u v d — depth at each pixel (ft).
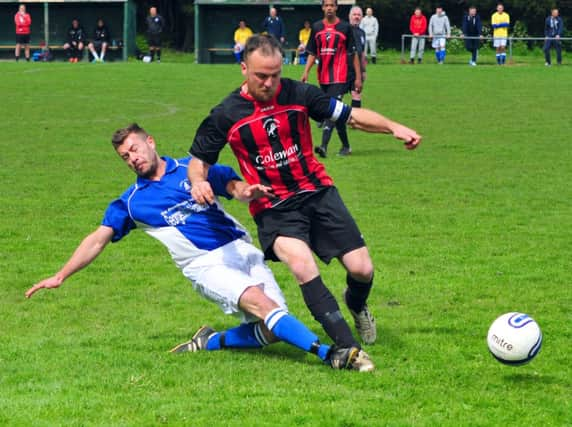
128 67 160.45
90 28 199.21
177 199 29.81
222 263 29.58
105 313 36.11
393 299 37.60
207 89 125.39
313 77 140.56
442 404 25.73
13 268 42.96
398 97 115.55
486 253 45.62
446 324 34.06
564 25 222.69
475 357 30.19
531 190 62.49
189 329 33.94
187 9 228.22
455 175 67.87
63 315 35.81
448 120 96.84
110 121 95.50
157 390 26.94
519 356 27.37
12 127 90.63
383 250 46.14
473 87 127.24
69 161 72.74
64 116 98.94
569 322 34.22
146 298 38.32
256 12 198.49
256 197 28.40
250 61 27.53
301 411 25.04
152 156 29.86
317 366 29.19
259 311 28.86
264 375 28.19
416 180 65.98
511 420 24.71
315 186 29.32
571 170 69.77
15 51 201.98
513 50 211.41
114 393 26.73
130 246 47.75
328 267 43.21
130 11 196.95
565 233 50.01
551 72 150.41
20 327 34.17
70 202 58.08
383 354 30.53
